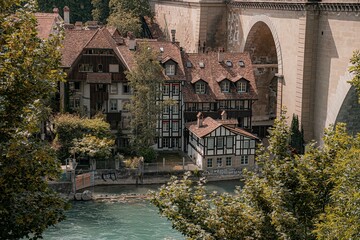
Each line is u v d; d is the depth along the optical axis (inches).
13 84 954.7
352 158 987.3
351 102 2623.0
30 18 1026.7
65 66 2920.8
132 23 4343.0
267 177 1134.4
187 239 1034.7
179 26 4468.5
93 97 2962.6
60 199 987.3
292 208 1087.6
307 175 1117.1
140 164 2721.5
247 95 3115.2
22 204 939.3
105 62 2947.8
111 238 2059.5
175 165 2800.2
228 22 3986.2
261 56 3745.1
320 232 943.7
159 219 2253.9
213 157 2800.2
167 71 3029.0
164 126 3053.6
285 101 3058.6
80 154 2684.5
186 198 1079.0
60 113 2847.0
